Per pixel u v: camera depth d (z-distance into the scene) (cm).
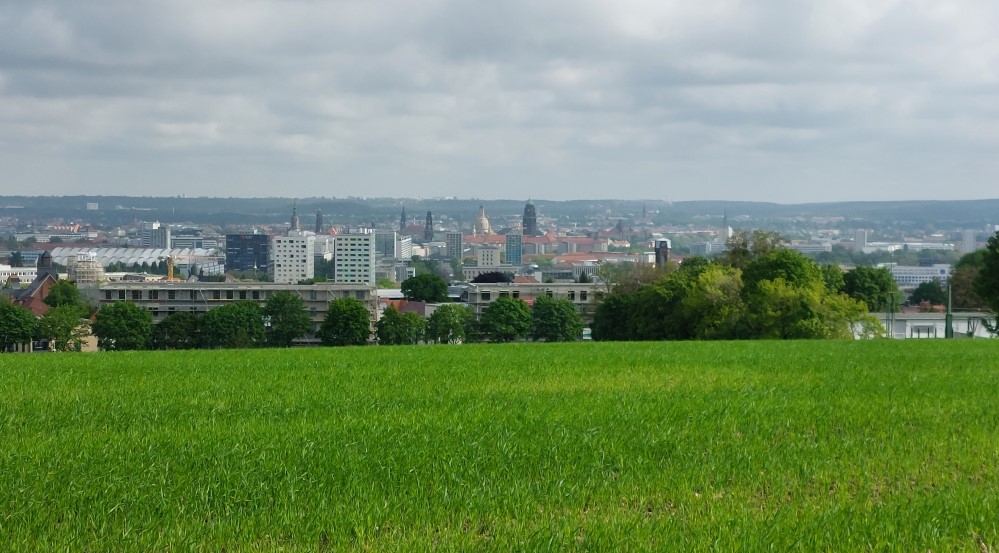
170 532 1445
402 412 2648
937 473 1853
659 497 1686
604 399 2903
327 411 2675
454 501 1620
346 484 1731
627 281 14262
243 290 19150
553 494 1670
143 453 2003
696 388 3216
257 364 4256
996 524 1507
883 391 3106
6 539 1407
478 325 14712
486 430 2300
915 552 1386
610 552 1373
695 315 9394
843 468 1880
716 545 1390
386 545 1398
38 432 2284
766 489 1756
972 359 4431
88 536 1434
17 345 13600
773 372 3775
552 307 14625
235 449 2036
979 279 8988
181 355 4922
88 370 3944
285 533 1457
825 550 1392
